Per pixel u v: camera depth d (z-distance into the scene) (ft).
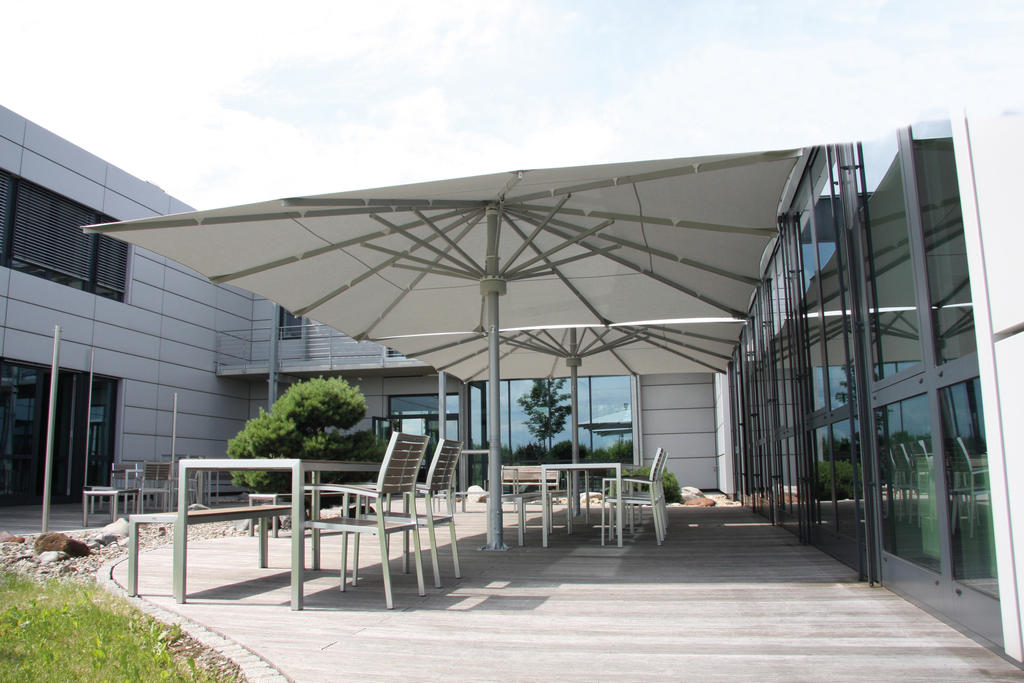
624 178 14.40
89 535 24.34
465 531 24.61
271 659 8.76
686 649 9.08
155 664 8.39
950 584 9.86
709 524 26.78
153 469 31.55
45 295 45.52
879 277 12.34
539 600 12.37
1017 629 7.78
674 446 58.29
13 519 33.06
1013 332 7.37
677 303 25.13
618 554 18.31
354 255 19.90
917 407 10.81
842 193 14.26
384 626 10.52
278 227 16.79
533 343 31.50
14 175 43.80
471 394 62.49
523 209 18.16
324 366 61.16
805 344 18.74
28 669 8.12
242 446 31.19
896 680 7.61
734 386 41.19
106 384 50.78
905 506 11.73
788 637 9.59
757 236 18.01
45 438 45.52
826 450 17.06
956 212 8.99
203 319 59.82
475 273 20.04
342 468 13.76
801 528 20.74
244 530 25.73
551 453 59.31
